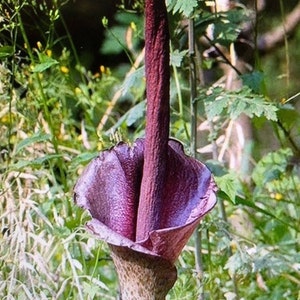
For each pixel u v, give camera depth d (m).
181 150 1.73
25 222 2.50
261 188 2.96
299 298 2.51
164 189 1.72
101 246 2.39
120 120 2.59
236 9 2.73
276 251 2.72
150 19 1.61
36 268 2.47
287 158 2.95
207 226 2.42
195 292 2.42
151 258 1.62
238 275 2.57
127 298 1.67
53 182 2.71
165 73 1.63
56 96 3.06
